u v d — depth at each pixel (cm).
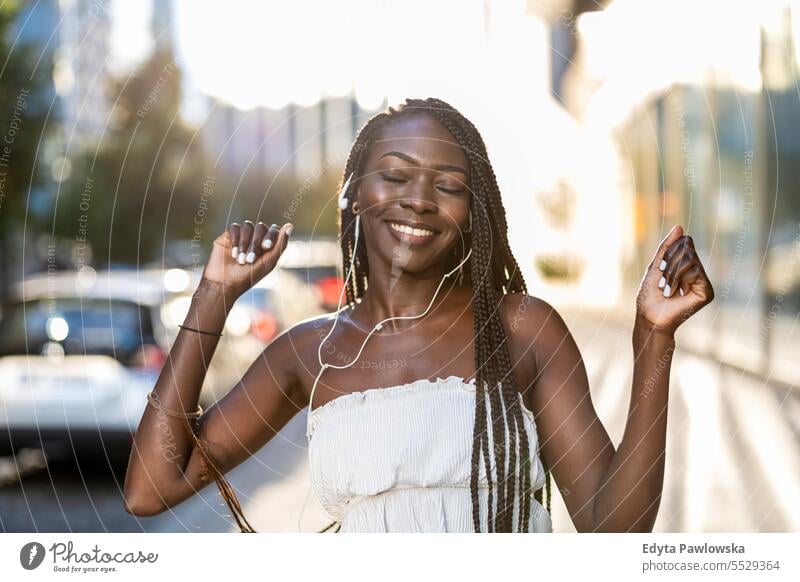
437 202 158
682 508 418
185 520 395
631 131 830
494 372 158
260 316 504
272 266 161
